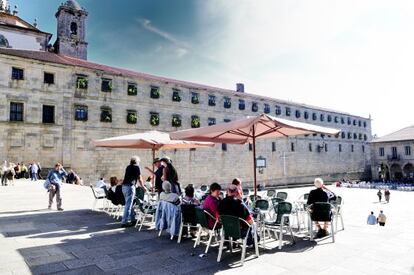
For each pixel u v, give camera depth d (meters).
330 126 65.31
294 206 10.61
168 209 8.70
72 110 34.19
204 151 44.78
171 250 7.36
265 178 52.19
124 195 10.26
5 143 29.95
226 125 8.51
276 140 54.97
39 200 17.19
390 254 6.96
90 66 37.38
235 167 48.22
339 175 65.25
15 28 42.97
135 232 9.25
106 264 6.34
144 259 6.68
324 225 8.93
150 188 16.08
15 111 31.22
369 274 5.71
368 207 19.67
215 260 6.60
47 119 32.84
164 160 10.28
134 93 38.94
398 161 62.50
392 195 32.84
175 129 42.16
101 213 12.81
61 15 46.25
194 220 7.95
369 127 76.00
